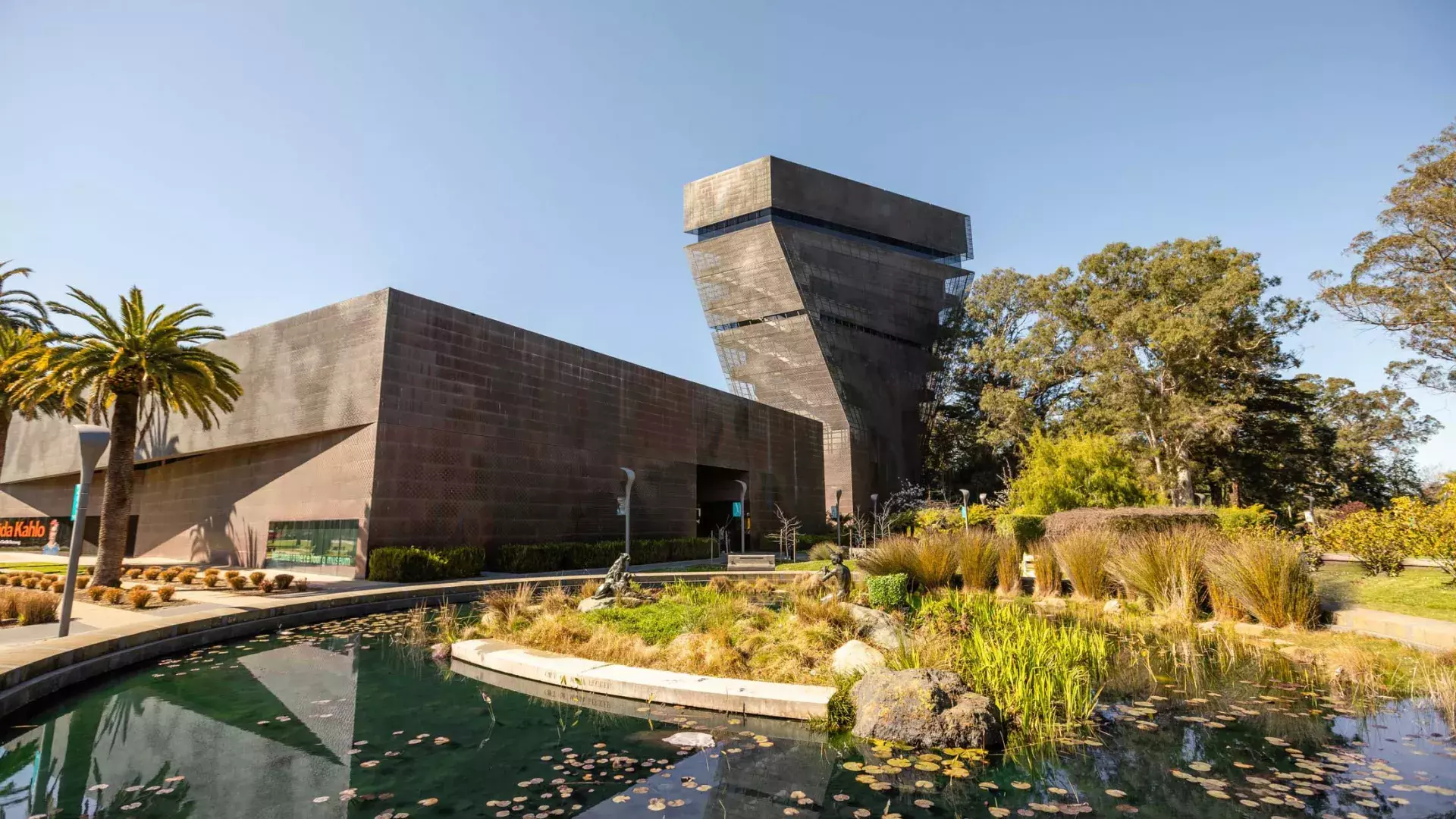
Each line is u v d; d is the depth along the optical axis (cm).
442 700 674
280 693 711
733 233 5469
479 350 2266
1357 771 457
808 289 5350
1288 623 970
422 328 2089
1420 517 1098
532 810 410
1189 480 3369
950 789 438
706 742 539
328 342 2131
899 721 534
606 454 2756
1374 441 4194
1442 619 884
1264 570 992
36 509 3841
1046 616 1106
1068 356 3866
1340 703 624
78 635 870
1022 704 567
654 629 887
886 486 5362
